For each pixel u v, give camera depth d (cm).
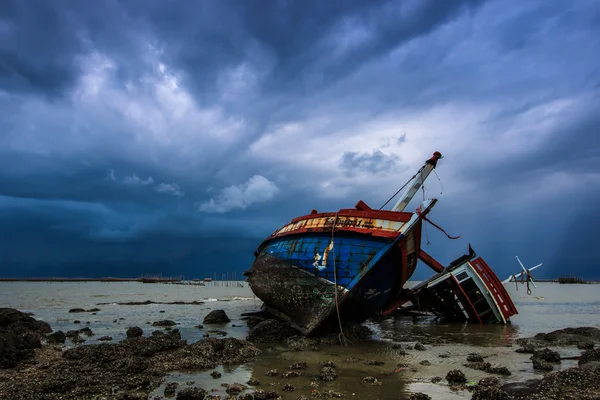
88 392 1014
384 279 1786
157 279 15038
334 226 1836
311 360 1390
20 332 1662
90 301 4559
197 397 953
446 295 2684
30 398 962
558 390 927
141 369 1228
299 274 1942
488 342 1812
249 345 1527
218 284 13262
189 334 2017
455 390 1030
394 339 1905
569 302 4678
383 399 957
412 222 1658
